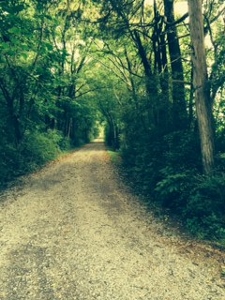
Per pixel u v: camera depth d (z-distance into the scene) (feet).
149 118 47.34
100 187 44.37
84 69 110.63
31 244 22.58
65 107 115.75
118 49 69.82
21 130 65.67
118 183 47.70
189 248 22.06
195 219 26.09
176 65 41.45
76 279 17.56
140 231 25.80
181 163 32.99
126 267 19.12
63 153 99.66
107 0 41.78
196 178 28.35
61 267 18.99
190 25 29.32
